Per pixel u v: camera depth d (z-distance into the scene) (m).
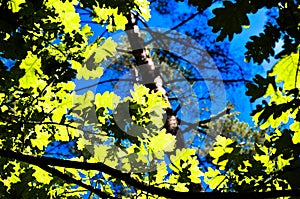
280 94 1.92
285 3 1.65
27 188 2.50
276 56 1.71
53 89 3.03
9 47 2.35
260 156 2.51
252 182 2.35
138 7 3.21
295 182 2.03
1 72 2.47
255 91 1.88
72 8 3.01
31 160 2.37
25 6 2.37
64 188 3.11
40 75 2.88
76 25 3.09
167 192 2.14
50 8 2.89
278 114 1.90
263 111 1.90
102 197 2.46
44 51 2.84
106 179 3.17
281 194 1.86
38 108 2.98
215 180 2.67
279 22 1.68
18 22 2.43
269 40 1.71
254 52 1.72
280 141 2.08
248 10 1.63
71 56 3.05
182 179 2.97
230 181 2.55
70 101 3.05
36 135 3.08
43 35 2.83
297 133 2.09
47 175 3.08
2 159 2.71
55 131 3.10
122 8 2.88
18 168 2.96
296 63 1.83
